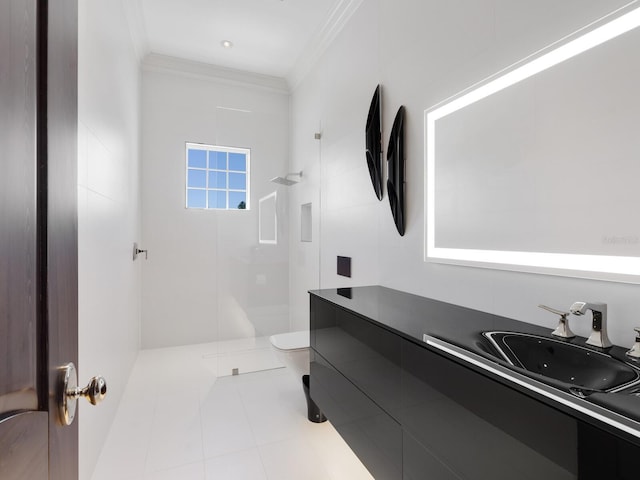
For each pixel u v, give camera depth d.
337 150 2.63
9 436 0.39
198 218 3.41
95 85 1.62
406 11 1.86
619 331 0.97
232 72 3.44
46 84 0.51
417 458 1.09
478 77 1.41
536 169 1.18
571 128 1.07
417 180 1.78
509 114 1.28
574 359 0.98
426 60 1.71
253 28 2.75
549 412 0.70
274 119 3.48
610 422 0.61
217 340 3.32
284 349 2.18
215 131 3.46
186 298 3.38
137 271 3.01
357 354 1.45
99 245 1.68
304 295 3.19
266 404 2.28
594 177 1.01
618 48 0.95
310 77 3.14
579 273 1.04
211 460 1.71
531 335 1.09
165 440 1.87
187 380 2.64
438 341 1.06
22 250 0.45
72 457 0.62
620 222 0.95
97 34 1.65
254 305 3.34
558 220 1.11
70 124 0.62
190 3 2.46
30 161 0.47
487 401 0.84
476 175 1.42
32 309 0.48
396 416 1.19
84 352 1.43
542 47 1.15
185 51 3.09
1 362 0.39
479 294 1.43
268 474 1.62
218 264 3.27
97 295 1.64
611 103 0.97
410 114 1.83
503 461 0.80
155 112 3.27
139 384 2.56
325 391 1.76
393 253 1.98
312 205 3.05
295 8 2.51
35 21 0.49
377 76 2.13
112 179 1.98
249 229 3.34
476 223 1.43
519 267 1.24
